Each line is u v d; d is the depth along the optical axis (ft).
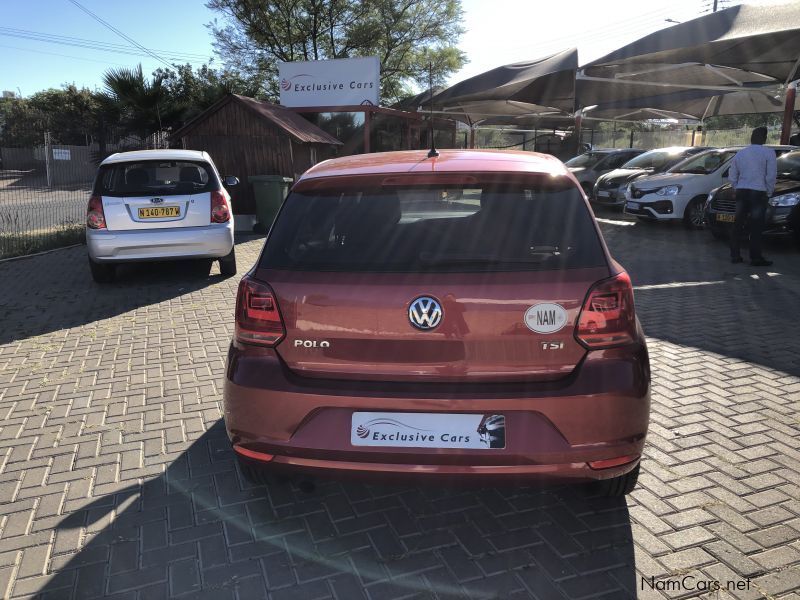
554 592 7.97
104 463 11.59
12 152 126.11
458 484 7.97
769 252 31.76
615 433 7.79
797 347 17.02
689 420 12.72
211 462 11.57
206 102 66.44
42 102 145.48
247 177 44.55
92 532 9.47
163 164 25.35
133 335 19.49
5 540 9.29
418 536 9.23
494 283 7.79
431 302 7.76
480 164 8.98
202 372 16.24
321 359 8.14
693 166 41.86
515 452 7.68
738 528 9.16
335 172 9.16
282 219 9.00
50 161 93.04
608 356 7.88
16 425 13.24
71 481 10.95
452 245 8.17
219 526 9.57
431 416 7.82
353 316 7.95
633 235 38.93
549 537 9.09
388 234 8.42
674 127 113.29
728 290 23.59
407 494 10.36
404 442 7.86
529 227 8.29
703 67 41.55
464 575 8.34
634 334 8.09
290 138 43.55
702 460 11.12
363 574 8.41
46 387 15.34
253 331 8.38
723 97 63.57
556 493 10.23
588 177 58.54
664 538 8.98
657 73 43.75
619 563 8.47
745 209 27.96
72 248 36.55
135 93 62.03
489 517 9.64
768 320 19.51
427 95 54.80
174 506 10.14
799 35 31.53
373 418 7.93
